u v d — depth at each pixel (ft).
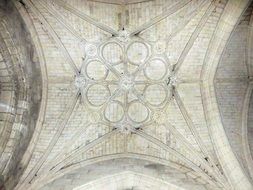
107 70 44.34
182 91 44.47
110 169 40.37
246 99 45.65
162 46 43.29
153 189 38.17
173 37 42.70
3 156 35.22
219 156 41.06
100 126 44.45
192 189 37.19
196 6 39.93
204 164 40.68
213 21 40.60
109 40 42.80
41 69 42.06
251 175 39.81
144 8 41.11
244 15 40.01
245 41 42.96
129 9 41.19
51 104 42.86
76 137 42.73
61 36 41.47
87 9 40.63
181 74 44.39
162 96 44.78
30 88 39.86
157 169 41.16
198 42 42.45
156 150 43.73
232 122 44.47
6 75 38.14
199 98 44.24
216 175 39.17
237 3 38.29
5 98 38.29
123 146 44.42
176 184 37.88
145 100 44.86
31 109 40.16
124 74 44.55
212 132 42.70
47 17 39.55
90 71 44.09
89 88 44.42
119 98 45.03
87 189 37.22
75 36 41.96
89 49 43.09
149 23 41.75
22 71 38.60
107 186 37.93
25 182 36.68
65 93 43.39
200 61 43.62
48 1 38.55
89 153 43.01
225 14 39.50
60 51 42.06
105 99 44.83
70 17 40.75
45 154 40.14
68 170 40.75
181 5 40.14
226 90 45.55
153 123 44.55
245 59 44.60
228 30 40.24
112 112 45.01
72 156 41.68
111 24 42.09
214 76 44.47
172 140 43.52
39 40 40.73
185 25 41.57
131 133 44.68
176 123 43.98
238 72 45.19
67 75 43.45
